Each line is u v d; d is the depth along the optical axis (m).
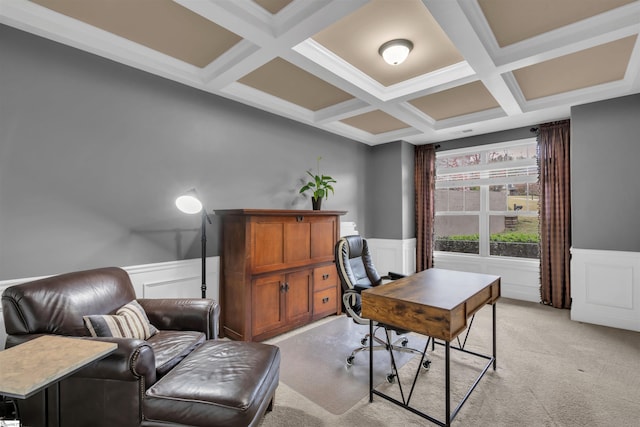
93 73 2.39
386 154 5.18
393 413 1.92
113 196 2.50
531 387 2.17
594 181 3.41
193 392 1.45
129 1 1.94
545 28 2.19
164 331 2.16
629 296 3.25
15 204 2.08
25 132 2.11
